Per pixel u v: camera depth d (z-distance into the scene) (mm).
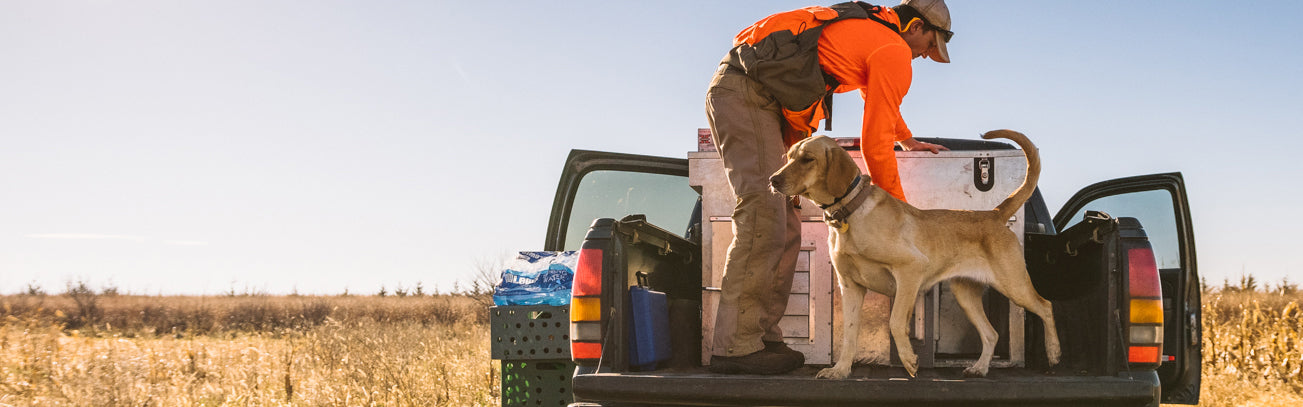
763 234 3623
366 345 8734
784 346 3799
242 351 9484
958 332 4055
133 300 22234
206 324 18344
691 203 5551
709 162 4047
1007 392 3176
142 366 7375
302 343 9852
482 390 6758
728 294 3639
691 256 4703
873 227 3590
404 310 18906
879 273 3705
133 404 6043
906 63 3693
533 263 4582
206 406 6371
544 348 4363
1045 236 4277
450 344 9461
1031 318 4082
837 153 3604
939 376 3594
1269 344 8070
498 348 4395
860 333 3928
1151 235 5086
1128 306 3410
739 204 3682
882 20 3820
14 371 7230
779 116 3822
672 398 3295
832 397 3229
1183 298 4777
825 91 3701
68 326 16781
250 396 6547
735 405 3273
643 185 5559
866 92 3723
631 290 3645
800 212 4008
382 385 6734
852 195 3611
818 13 3756
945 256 3725
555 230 5453
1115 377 3312
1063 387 3188
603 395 3344
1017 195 3869
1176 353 4723
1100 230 3580
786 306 3959
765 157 3674
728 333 3607
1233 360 8148
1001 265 3770
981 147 5566
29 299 21188
